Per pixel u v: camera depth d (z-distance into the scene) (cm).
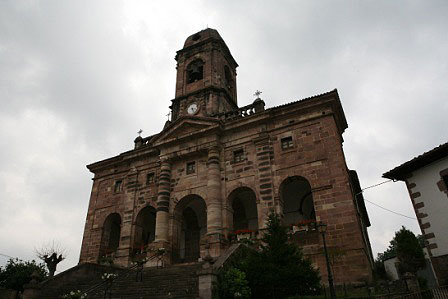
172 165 2953
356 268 1972
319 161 2369
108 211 3172
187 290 1566
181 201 2783
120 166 3344
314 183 2319
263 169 2530
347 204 2156
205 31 3869
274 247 1589
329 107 2511
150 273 2012
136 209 2988
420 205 1892
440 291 1502
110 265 2614
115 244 3247
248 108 2888
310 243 2166
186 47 3772
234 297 1462
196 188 2734
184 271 1911
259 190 2478
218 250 2341
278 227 1680
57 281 2092
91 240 3125
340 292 1869
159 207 2750
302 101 2555
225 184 2639
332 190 2239
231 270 1550
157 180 3016
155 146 3022
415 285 1641
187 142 2905
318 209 2233
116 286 1903
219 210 2528
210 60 3534
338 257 2042
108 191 3281
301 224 2231
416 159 1881
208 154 2764
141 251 2739
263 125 2692
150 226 3372
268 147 2588
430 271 2456
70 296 1711
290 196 2862
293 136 2539
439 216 1791
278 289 1470
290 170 2439
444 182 1800
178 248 2706
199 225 3131
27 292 1942
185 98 3397
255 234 2353
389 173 2014
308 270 1529
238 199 2950
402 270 2258
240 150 2714
